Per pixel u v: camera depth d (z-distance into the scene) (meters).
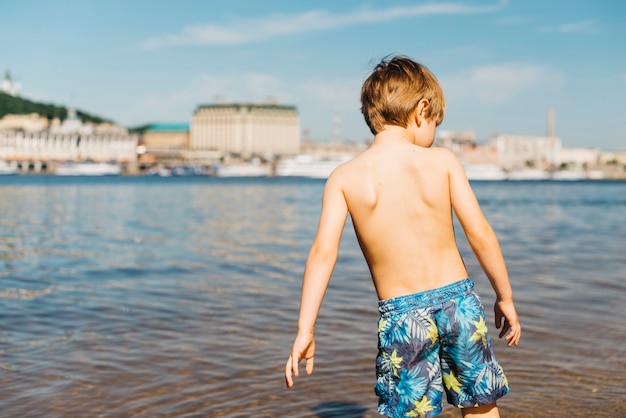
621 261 12.34
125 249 14.58
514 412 4.41
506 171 172.50
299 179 153.12
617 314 7.35
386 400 2.95
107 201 44.12
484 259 2.92
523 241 17.12
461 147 195.38
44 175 175.50
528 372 5.25
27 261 12.38
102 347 6.01
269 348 5.97
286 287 9.30
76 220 25.14
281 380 5.06
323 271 2.91
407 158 2.95
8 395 4.74
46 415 4.37
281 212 31.88
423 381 2.88
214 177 171.38
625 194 72.56
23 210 32.31
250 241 16.56
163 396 4.72
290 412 4.43
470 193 2.92
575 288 9.09
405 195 2.91
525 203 48.25
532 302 8.06
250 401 4.63
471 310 2.88
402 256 2.90
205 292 8.88
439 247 2.91
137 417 4.34
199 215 28.95
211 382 5.02
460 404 2.92
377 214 2.92
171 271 10.98
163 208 35.34
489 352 2.91
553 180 174.62
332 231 2.93
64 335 6.45
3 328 6.76
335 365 5.43
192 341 6.21
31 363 5.51
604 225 24.11
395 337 2.89
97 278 10.20
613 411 4.42
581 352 5.80
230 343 6.15
